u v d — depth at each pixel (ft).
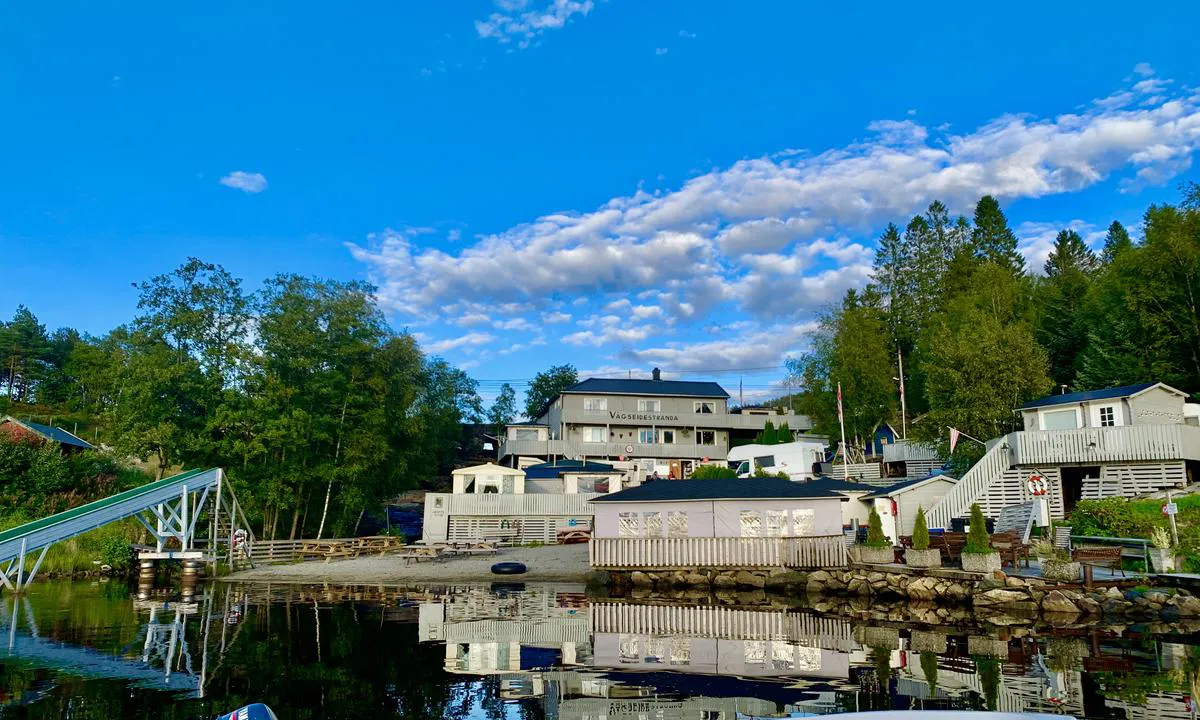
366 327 165.27
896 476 176.35
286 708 42.09
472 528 156.25
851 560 98.94
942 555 98.94
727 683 47.96
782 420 235.81
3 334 271.90
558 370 313.73
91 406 245.65
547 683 48.60
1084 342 173.58
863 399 206.80
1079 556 77.30
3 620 73.56
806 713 40.45
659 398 232.53
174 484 119.75
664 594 96.89
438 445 223.92
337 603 88.48
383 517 191.52
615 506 107.86
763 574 100.12
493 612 80.89
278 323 149.07
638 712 41.50
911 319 242.17
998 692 43.96
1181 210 144.46
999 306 193.06
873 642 61.82
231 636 64.80
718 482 113.39
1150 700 41.86
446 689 47.01
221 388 147.54
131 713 40.57
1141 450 107.34
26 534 98.43
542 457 213.25
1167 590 75.10
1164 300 137.59
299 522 166.40
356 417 160.86
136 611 80.33
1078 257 279.28
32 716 39.88
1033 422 125.90
